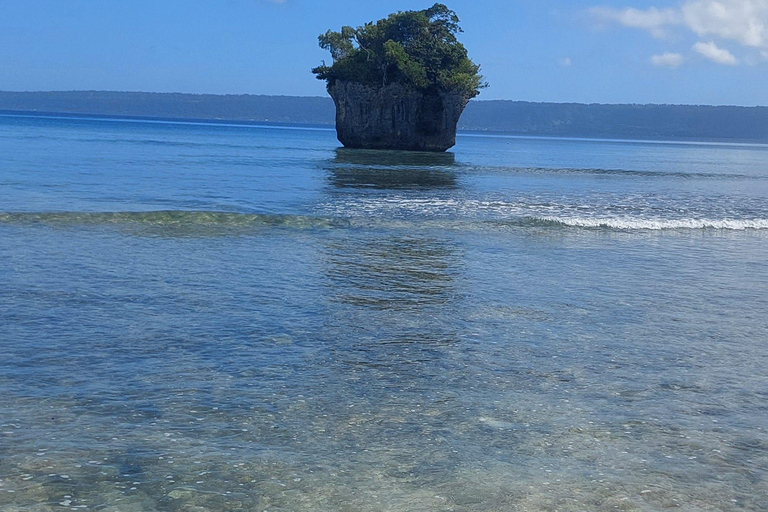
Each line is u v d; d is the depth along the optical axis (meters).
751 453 6.37
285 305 11.11
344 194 27.14
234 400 7.21
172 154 50.50
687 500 5.52
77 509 5.07
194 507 5.17
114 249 14.80
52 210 19.41
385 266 14.41
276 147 73.56
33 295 10.90
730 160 88.19
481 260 15.45
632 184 38.66
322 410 7.05
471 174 42.44
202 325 9.82
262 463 5.88
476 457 6.13
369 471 5.82
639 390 7.89
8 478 5.43
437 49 83.38
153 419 6.66
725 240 19.55
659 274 14.62
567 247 17.42
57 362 8.09
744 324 10.98
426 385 7.87
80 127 117.75
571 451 6.30
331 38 84.94
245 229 18.14
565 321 10.75
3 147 47.25
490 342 9.58
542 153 89.75
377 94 82.25
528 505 5.37
